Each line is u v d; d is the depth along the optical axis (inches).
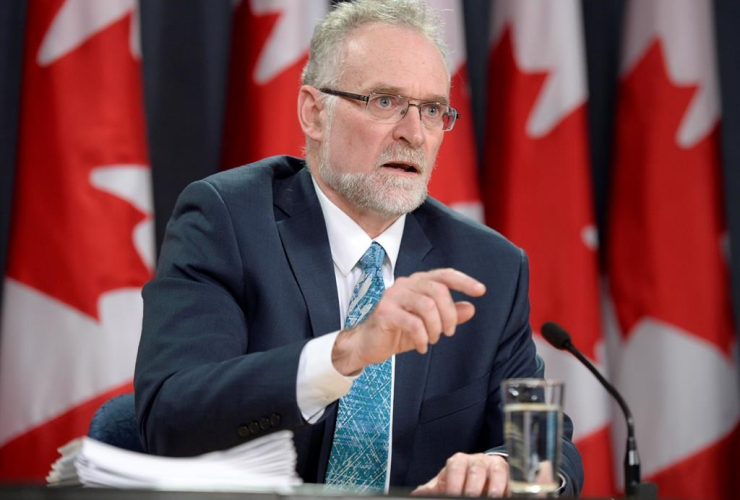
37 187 384.8
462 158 422.3
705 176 443.5
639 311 441.7
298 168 290.0
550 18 443.8
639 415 438.9
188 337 235.9
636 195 448.8
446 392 267.0
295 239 264.4
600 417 424.2
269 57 417.1
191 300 243.8
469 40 469.7
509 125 441.7
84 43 392.2
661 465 432.8
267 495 136.9
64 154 384.2
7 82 422.9
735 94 475.8
